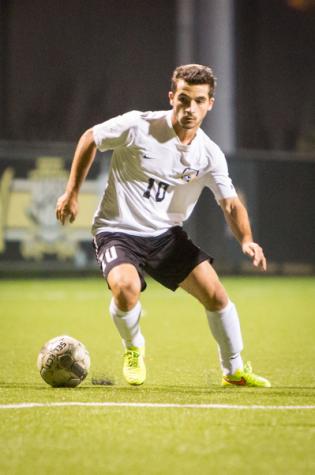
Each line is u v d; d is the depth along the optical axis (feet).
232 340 73.15
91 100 339.57
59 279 224.74
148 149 69.97
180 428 55.98
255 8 348.59
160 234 71.61
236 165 229.86
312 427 56.49
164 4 349.41
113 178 71.87
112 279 70.03
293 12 354.74
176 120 69.31
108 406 63.36
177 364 90.07
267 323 134.72
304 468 46.65
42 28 336.49
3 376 80.33
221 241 230.07
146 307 160.25
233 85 243.40
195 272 71.72
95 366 88.02
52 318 138.62
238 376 74.02
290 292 193.26
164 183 70.90
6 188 210.38
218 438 53.31
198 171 71.20
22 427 56.18
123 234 71.31
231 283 216.74
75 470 46.21
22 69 332.39
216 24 242.37
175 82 68.44
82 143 70.13
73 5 340.80
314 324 133.59
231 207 71.31
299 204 237.86
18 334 118.11
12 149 210.79
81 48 341.00
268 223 233.96
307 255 239.50
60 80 336.90
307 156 237.86
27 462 47.83
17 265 211.61
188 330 124.36
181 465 47.16
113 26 345.51
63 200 69.97
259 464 47.37
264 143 342.03
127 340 73.61
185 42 248.93
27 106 331.36
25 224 212.02
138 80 347.36
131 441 52.49
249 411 61.87
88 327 126.62
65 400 65.98
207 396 68.39
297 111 353.72
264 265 68.95
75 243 215.72
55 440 52.75
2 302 164.96
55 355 71.87
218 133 241.14
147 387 73.31
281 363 92.38
